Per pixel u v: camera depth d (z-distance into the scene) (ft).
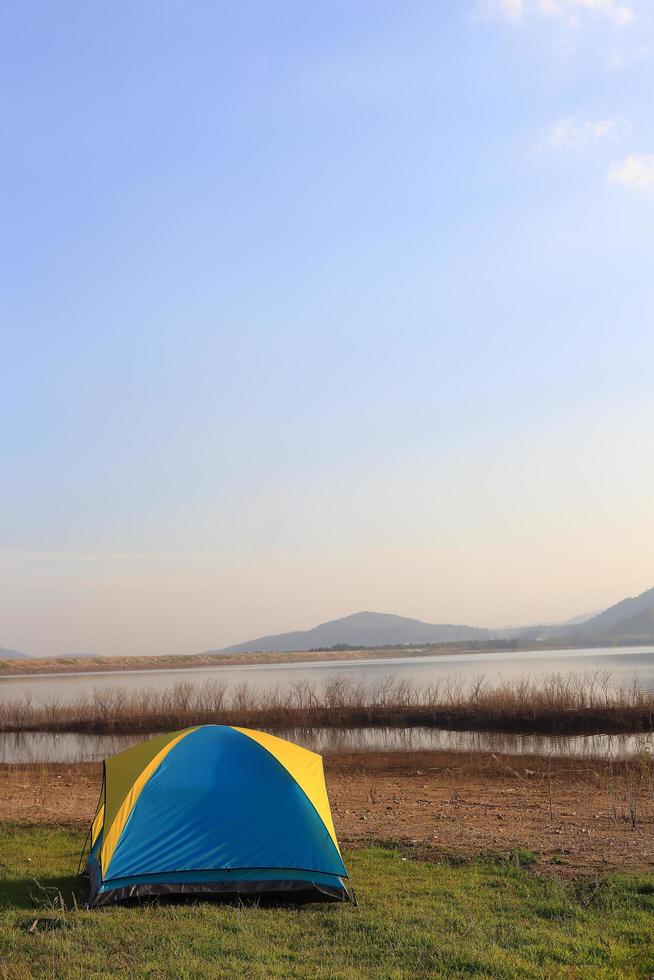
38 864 37.42
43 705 147.54
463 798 57.06
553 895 31.01
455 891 31.89
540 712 118.73
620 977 22.77
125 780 32.91
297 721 129.08
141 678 363.15
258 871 30.94
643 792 57.88
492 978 22.99
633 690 126.62
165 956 24.88
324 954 25.21
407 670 339.98
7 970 23.49
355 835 43.21
